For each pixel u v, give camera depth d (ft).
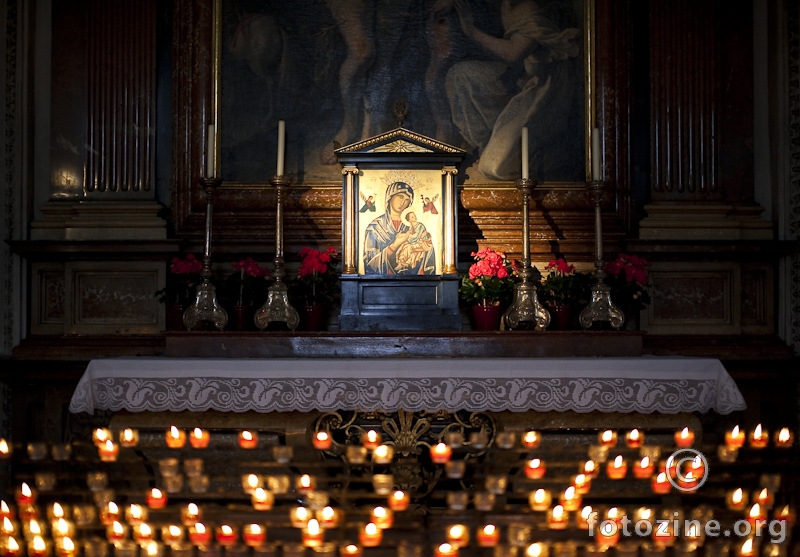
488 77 18.13
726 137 18.13
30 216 17.79
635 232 17.98
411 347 14.73
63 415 17.20
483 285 16.02
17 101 17.65
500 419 14.11
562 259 16.48
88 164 17.87
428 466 15.44
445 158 16.75
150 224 17.43
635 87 18.24
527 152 16.07
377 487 12.11
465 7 18.24
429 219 16.74
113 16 18.02
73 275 17.35
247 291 16.29
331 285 16.53
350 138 18.04
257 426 14.12
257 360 13.79
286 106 18.07
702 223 17.70
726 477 12.73
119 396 13.57
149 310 17.33
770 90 18.07
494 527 11.41
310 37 18.19
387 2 18.22
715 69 18.13
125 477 13.02
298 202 17.66
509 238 17.65
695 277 17.62
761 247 17.25
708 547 11.09
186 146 17.85
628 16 18.21
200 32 17.99
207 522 13.30
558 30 18.21
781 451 16.33
